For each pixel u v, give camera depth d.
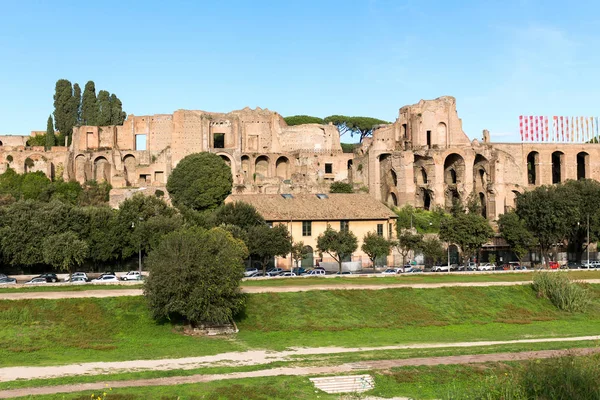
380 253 107.62
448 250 117.06
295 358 60.78
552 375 49.91
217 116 173.12
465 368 56.56
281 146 183.38
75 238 91.94
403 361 59.06
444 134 165.12
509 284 91.06
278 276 97.69
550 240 120.94
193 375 53.66
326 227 115.88
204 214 115.06
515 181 162.38
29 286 81.94
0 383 50.53
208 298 70.12
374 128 191.62
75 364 57.81
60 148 162.88
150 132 171.88
